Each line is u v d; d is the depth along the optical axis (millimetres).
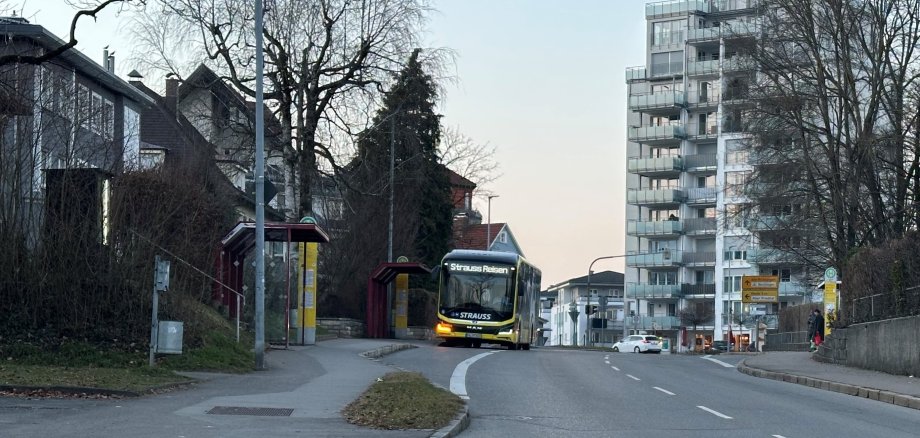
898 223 42094
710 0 102812
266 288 35875
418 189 64000
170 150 47812
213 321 26812
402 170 54250
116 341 22422
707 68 101062
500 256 45469
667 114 103875
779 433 15500
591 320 114438
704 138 101375
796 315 57594
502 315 44500
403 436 13891
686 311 98000
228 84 43344
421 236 71062
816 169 44000
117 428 13789
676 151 103000
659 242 103188
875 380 26516
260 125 24641
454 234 82062
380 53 43219
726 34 48156
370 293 49000
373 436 13836
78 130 24016
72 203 22656
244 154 44188
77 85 25656
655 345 83312
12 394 16984
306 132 43281
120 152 24500
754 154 46844
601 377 27062
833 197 43938
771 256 50812
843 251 44000
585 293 139250
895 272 30531
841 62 43281
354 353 31672
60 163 23359
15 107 22906
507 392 21625
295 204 43844
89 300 22500
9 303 22031
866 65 43438
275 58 42906
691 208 101500
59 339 21953
